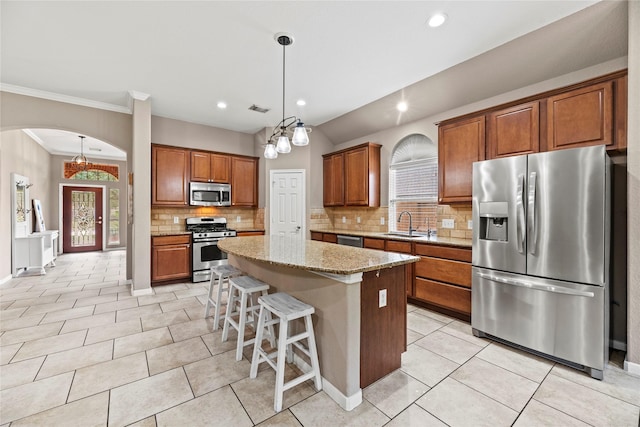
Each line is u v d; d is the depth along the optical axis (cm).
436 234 392
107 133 405
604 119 226
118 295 385
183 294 389
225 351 238
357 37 254
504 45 266
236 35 251
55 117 373
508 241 243
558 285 216
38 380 196
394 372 207
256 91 369
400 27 240
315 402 177
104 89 361
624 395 182
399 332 210
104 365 215
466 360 224
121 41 259
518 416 164
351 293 171
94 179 809
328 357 185
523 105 272
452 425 158
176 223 491
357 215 510
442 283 310
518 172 236
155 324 291
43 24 235
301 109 435
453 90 339
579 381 198
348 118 466
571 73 270
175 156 458
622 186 238
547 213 221
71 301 360
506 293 244
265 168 528
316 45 267
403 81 340
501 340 252
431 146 403
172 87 357
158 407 171
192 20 231
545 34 246
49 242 588
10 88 344
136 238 382
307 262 188
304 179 524
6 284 442
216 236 468
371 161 456
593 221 201
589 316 203
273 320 227
